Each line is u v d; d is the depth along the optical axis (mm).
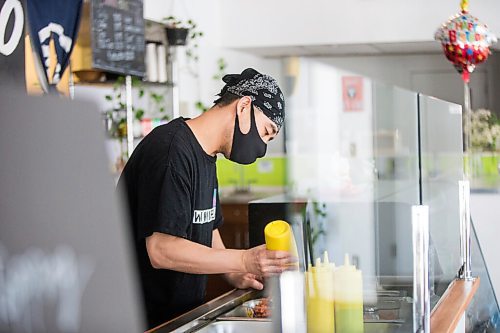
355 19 7344
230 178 7383
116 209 612
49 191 583
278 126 2799
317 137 2533
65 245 587
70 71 4953
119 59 5398
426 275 2160
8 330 567
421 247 2154
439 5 7211
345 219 2633
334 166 2641
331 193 2635
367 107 2732
